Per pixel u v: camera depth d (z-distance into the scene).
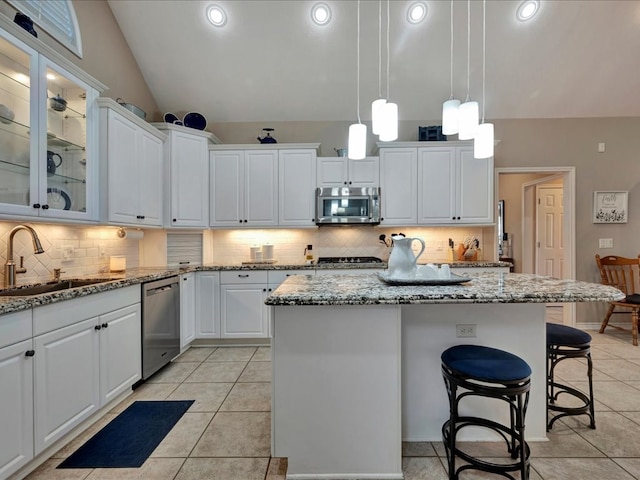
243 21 3.21
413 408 1.83
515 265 5.71
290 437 1.56
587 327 4.09
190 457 1.71
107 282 2.23
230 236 4.15
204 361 3.09
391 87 3.77
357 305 1.53
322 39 3.34
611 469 1.59
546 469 1.60
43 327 1.63
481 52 3.42
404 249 1.87
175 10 3.14
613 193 4.05
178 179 3.48
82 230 2.76
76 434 1.90
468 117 1.84
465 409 1.82
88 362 1.94
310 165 3.78
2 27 1.78
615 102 3.90
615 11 3.10
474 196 3.78
